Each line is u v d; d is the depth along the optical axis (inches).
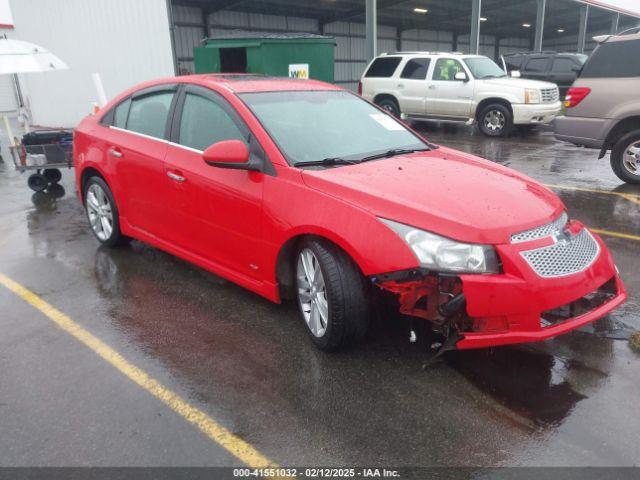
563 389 112.7
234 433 102.3
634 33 283.9
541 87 495.2
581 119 296.7
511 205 117.9
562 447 96.3
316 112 157.0
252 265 142.2
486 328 110.0
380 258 111.9
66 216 258.1
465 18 1257.4
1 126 789.2
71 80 660.7
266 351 131.0
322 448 97.8
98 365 126.4
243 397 113.2
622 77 279.9
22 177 366.6
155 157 166.4
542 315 112.3
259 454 96.7
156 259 193.9
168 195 163.8
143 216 179.0
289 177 130.7
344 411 107.9
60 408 110.8
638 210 245.1
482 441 98.4
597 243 127.5
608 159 373.4
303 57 469.7
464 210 113.4
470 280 106.5
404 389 114.3
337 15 1106.7
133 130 181.3
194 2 905.5
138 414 108.4
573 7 1155.3
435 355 119.3
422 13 1153.4
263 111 147.4
